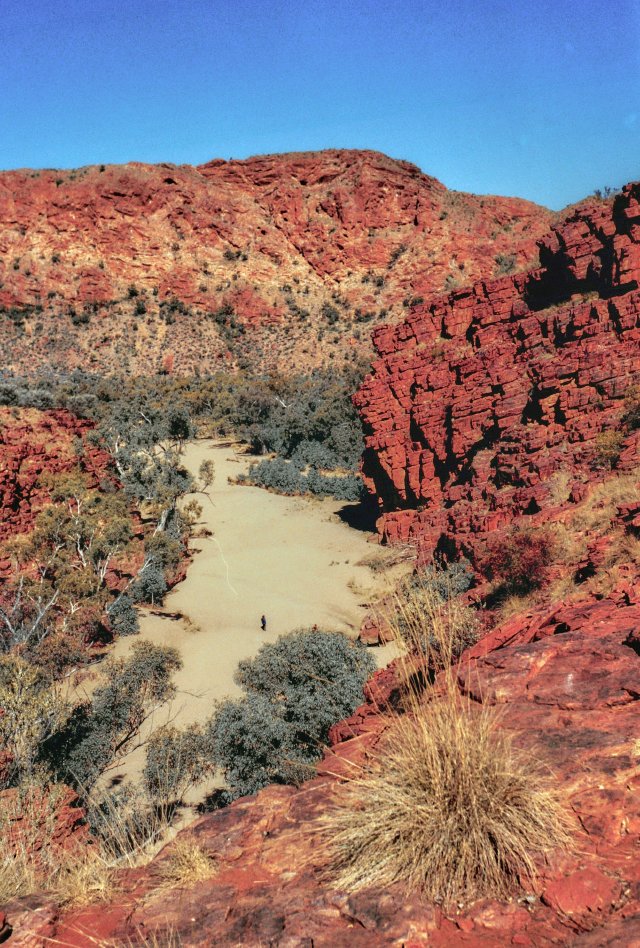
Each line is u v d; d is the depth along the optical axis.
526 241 147.00
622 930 2.45
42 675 26.12
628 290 41.47
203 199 150.75
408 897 2.90
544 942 2.54
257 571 45.34
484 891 2.89
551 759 3.66
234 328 141.75
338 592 40.41
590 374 38.59
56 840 8.29
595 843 3.03
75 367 130.88
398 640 4.59
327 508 60.19
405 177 154.00
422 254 145.50
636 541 19.34
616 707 4.21
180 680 29.56
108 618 35.16
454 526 37.91
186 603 40.12
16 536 39.44
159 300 144.88
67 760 19.84
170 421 74.00
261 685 21.41
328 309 142.62
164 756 19.03
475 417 44.66
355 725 6.02
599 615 6.76
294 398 99.38
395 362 50.62
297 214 151.25
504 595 24.33
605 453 33.53
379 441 50.69
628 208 42.00
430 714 3.57
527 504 33.88
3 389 61.28
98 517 42.50
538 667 4.96
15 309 139.75
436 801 3.13
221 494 65.56
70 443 51.56
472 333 48.91
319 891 3.07
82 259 145.38
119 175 150.12
